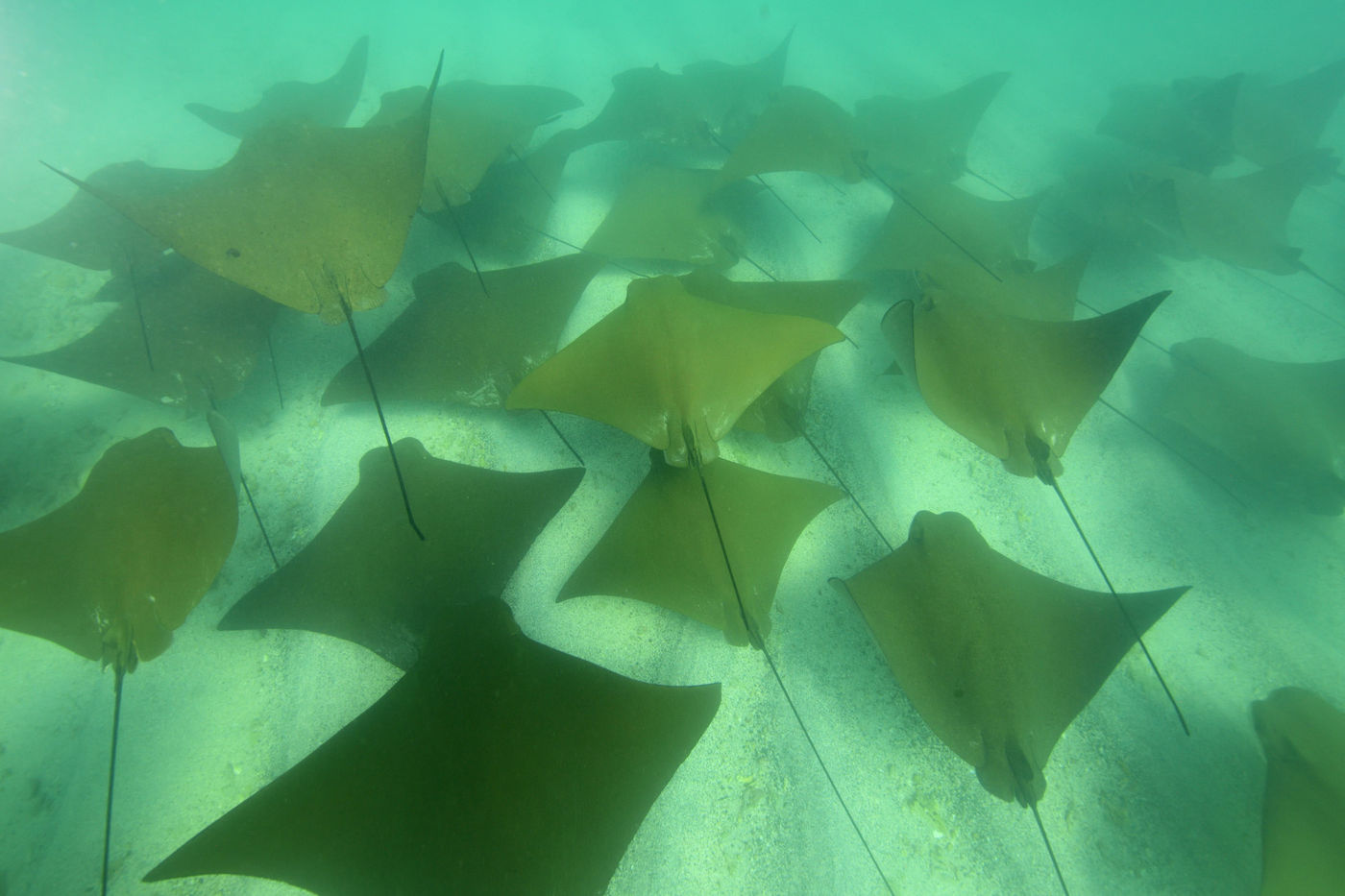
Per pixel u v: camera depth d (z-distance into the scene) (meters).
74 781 3.38
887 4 12.53
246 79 8.98
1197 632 4.25
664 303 3.83
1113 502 4.82
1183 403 4.98
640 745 2.62
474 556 3.54
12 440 4.63
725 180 5.66
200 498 3.39
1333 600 4.40
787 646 3.94
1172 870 3.41
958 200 5.85
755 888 3.23
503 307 4.70
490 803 2.35
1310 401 4.72
